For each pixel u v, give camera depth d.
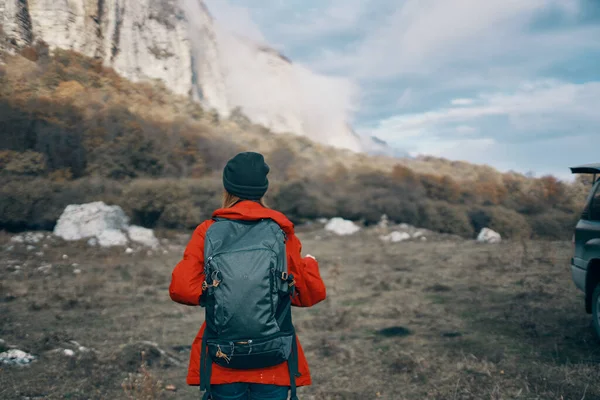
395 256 13.55
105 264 12.30
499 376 4.04
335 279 9.76
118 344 5.43
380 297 7.99
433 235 21.28
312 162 44.94
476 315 6.25
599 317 4.57
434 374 4.24
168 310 7.32
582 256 4.79
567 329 5.25
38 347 5.13
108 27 59.03
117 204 21.83
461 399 3.65
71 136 26.08
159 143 31.45
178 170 30.39
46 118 25.83
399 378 4.25
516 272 9.41
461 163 58.72
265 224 1.97
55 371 4.40
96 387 4.09
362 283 9.30
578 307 6.20
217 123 61.78
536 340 4.95
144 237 16.98
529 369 4.13
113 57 58.66
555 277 8.61
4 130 22.95
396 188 33.16
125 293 8.59
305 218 30.70
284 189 30.17
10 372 4.32
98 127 28.55
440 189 37.47
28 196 18.73
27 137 23.92
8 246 13.99
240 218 1.99
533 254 11.98
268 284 1.81
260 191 2.11
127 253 14.51
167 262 13.30
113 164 25.94
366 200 31.05
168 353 5.16
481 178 44.78
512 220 34.09
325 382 4.29
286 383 1.92
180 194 23.06
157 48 68.81
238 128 64.56
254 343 1.79
